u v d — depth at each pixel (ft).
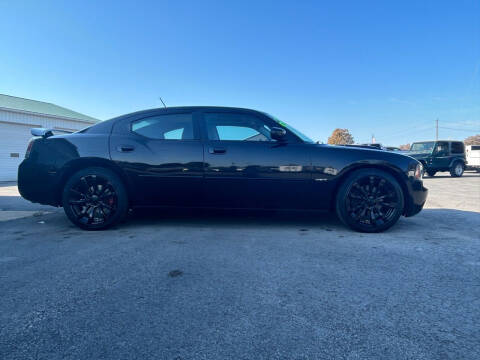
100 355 3.63
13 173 36.14
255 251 7.62
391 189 9.59
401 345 3.85
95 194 9.93
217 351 3.72
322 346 3.83
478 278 5.97
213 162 9.80
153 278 5.90
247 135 10.18
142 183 9.90
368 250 7.74
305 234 9.41
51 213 13.33
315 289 5.45
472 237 9.11
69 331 4.12
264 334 4.08
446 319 4.48
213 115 10.39
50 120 39.73
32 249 7.77
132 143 9.98
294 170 9.71
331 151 9.84
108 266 6.55
